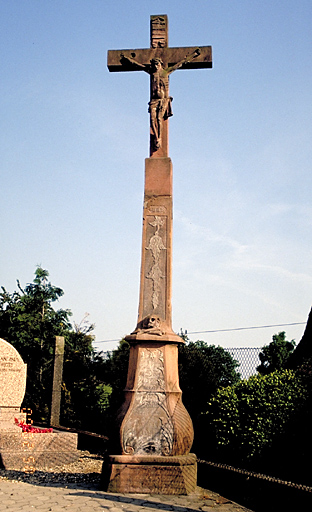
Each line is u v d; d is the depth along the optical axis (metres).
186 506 5.94
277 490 5.92
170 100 8.78
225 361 20.30
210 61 8.86
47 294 21.89
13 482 7.32
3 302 21.69
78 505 5.74
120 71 9.20
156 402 7.15
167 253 8.02
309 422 8.52
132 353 7.57
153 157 8.55
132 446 6.88
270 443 8.51
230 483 6.76
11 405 13.12
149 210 8.23
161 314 7.76
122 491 6.55
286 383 9.20
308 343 13.98
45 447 9.71
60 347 14.17
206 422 9.95
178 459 6.72
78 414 18.27
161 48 9.05
